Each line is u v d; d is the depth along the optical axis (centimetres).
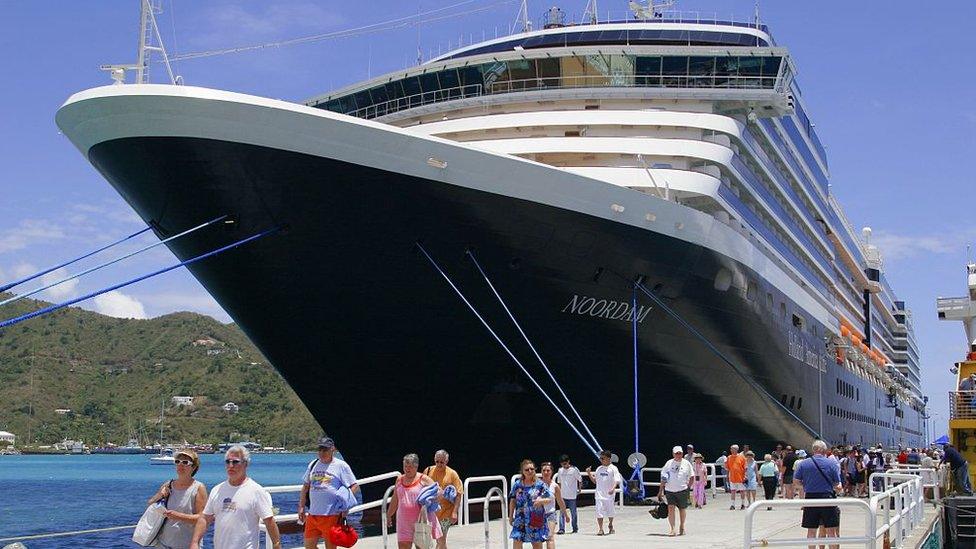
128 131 1795
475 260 2058
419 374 2203
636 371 2372
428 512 1133
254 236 1930
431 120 2948
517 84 2845
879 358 6231
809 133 4281
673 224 2338
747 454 2309
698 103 2892
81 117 1828
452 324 2125
